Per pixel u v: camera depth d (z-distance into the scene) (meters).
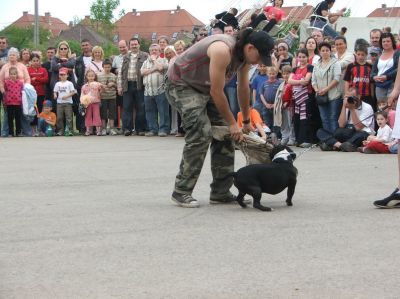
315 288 3.97
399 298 3.79
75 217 6.11
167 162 10.30
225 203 6.71
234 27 14.55
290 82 12.50
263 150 6.58
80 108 15.71
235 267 4.41
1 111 16.14
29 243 5.11
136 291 3.94
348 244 4.98
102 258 4.66
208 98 6.43
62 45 16.11
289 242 5.05
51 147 12.93
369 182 8.03
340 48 12.57
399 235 5.25
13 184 8.27
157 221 5.89
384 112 11.13
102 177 8.79
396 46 12.51
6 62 16.20
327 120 12.16
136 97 15.44
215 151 6.65
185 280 4.14
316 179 8.32
